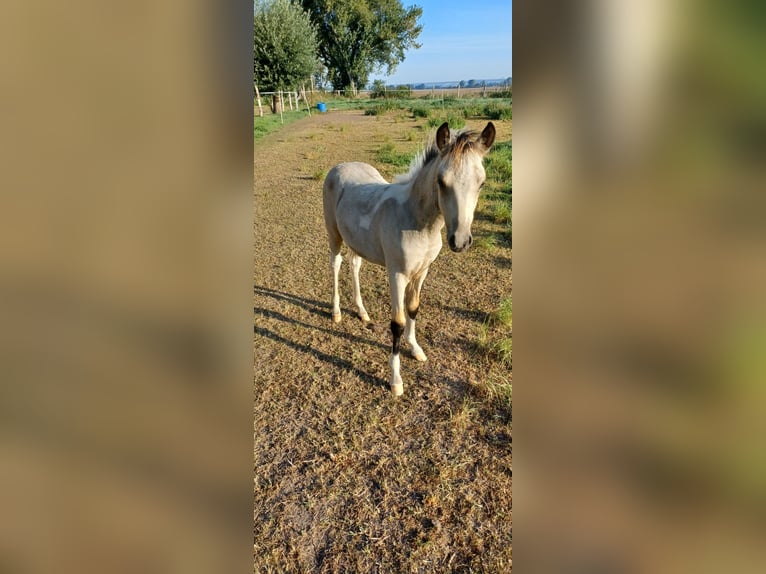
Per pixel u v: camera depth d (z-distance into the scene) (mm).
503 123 11680
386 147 9250
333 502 1957
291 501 1964
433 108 17656
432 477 2062
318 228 5340
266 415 2461
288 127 14266
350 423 2395
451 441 2260
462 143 1995
